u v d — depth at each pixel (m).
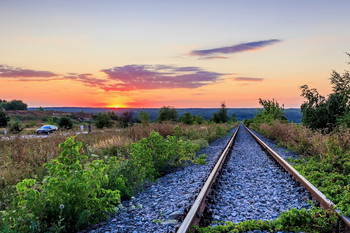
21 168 7.62
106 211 4.93
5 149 10.49
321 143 9.95
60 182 4.65
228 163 10.03
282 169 8.34
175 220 4.35
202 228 3.86
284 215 4.23
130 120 42.75
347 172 7.40
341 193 5.42
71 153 5.16
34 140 12.38
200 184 6.57
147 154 8.27
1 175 6.98
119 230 4.30
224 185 6.67
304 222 4.16
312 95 16.09
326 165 8.01
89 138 16.03
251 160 10.68
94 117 99.12
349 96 14.62
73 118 89.38
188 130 22.62
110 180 6.19
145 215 4.92
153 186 7.19
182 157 10.39
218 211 4.81
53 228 4.17
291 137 14.40
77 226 4.44
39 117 82.06
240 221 4.40
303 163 9.39
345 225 3.89
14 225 3.98
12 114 81.19
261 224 4.07
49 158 8.91
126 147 11.83
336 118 14.89
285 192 6.00
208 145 16.95
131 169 7.32
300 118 16.66
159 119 43.81
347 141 9.09
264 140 20.41
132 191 6.36
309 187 5.55
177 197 5.83
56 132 17.12
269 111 31.11
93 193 4.92
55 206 4.53
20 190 4.44
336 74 15.37
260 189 6.30
